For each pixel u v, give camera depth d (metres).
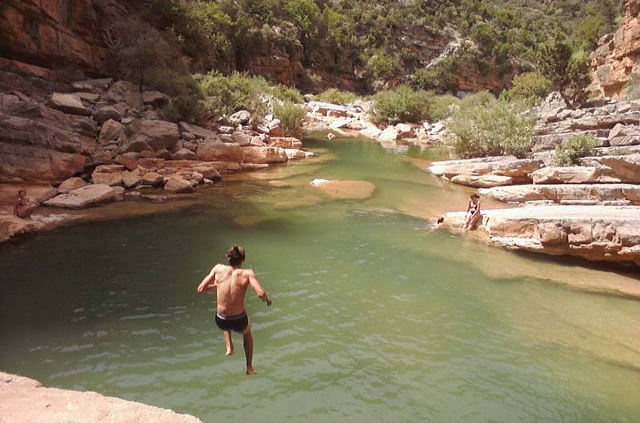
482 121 22.89
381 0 99.06
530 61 93.69
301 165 22.22
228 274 5.20
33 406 4.00
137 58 24.91
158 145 18.78
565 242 10.68
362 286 9.04
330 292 8.68
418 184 18.73
